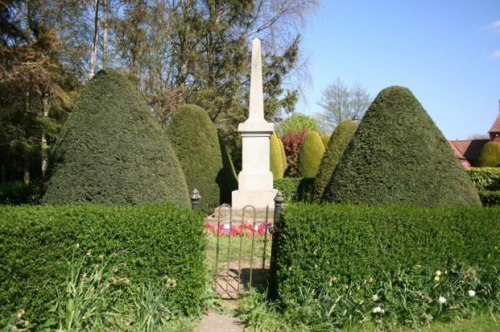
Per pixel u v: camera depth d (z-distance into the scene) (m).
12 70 9.50
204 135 11.29
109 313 3.82
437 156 6.03
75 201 5.76
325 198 6.57
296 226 4.23
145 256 4.12
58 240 3.79
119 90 6.25
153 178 6.11
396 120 6.21
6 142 13.94
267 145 11.22
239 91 22.97
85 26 20.70
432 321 4.23
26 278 3.53
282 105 23.16
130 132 6.11
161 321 3.96
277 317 4.16
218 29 22.38
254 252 6.95
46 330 3.59
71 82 16.84
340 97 40.88
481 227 4.66
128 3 20.41
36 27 15.65
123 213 4.12
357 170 6.21
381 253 4.31
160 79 21.42
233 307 4.61
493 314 4.48
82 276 3.83
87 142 5.94
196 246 4.29
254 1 23.48
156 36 21.00
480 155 23.64
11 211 3.77
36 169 18.94
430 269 4.40
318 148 20.62
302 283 4.18
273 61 23.44
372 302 4.13
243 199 10.96
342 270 4.19
